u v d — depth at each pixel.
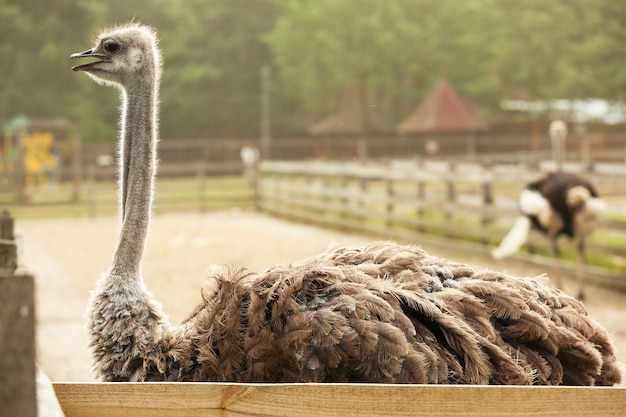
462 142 52.53
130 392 2.66
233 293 3.69
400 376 3.28
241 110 63.31
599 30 55.38
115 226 22.30
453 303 3.58
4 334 1.78
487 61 59.97
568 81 53.72
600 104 55.84
